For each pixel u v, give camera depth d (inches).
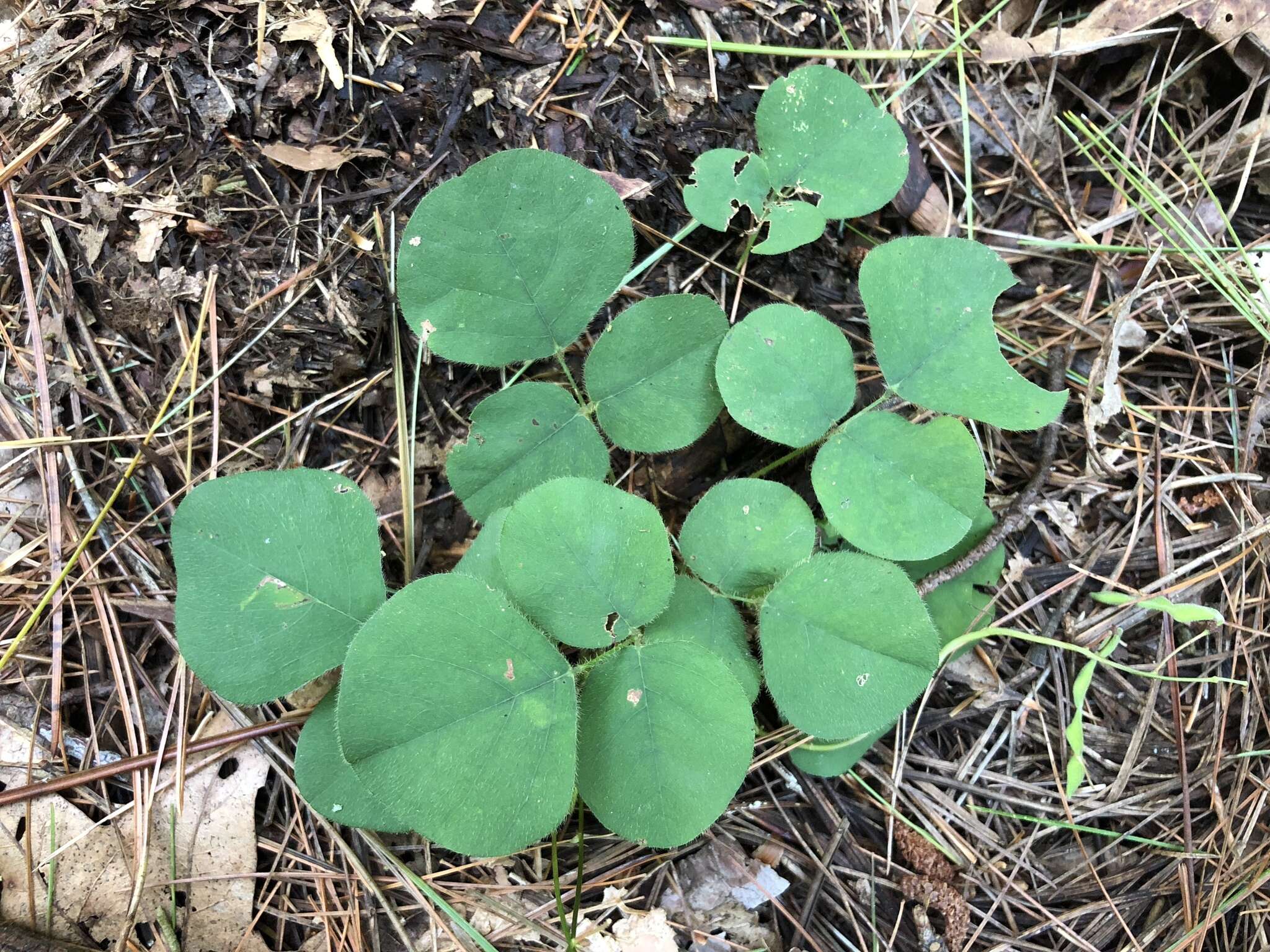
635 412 8.3
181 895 8.0
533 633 7.1
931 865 8.9
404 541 8.7
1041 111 10.5
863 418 8.2
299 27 8.5
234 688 7.4
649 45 9.2
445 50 8.7
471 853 6.7
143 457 8.5
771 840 8.9
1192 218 10.3
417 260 7.7
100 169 8.5
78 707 8.3
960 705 9.4
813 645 7.7
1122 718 9.5
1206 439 9.9
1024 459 9.9
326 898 8.2
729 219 8.7
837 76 8.7
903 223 10.2
